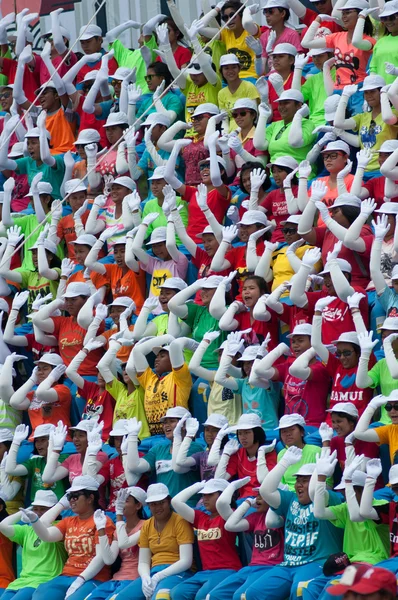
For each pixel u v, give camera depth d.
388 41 49.22
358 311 39.72
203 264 48.59
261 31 57.97
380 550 35.75
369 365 40.09
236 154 51.94
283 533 38.47
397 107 46.56
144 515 43.34
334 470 38.59
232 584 38.09
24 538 44.81
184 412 43.16
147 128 55.31
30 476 47.72
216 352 45.41
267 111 51.53
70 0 65.69
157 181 51.41
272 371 41.91
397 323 39.31
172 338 45.84
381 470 35.75
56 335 51.19
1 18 67.38
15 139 62.59
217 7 57.28
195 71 55.81
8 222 56.31
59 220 55.44
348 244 42.59
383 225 41.84
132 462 42.97
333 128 48.25
